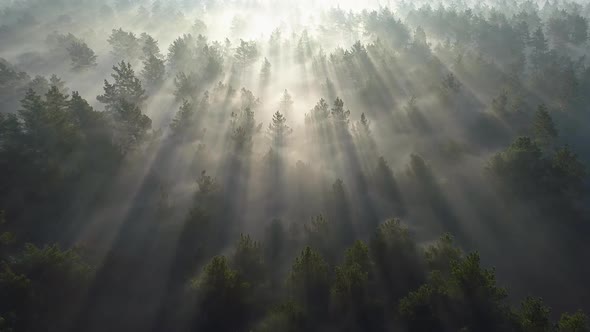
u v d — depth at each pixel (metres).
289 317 20.33
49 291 21.81
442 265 24.62
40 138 37.59
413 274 25.31
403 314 20.89
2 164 33.97
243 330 21.80
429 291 21.11
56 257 22.97
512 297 29.67
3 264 22.12
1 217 28.56
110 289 27.17
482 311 19.61
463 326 19.39
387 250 26.44
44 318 20.86
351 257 25.00
